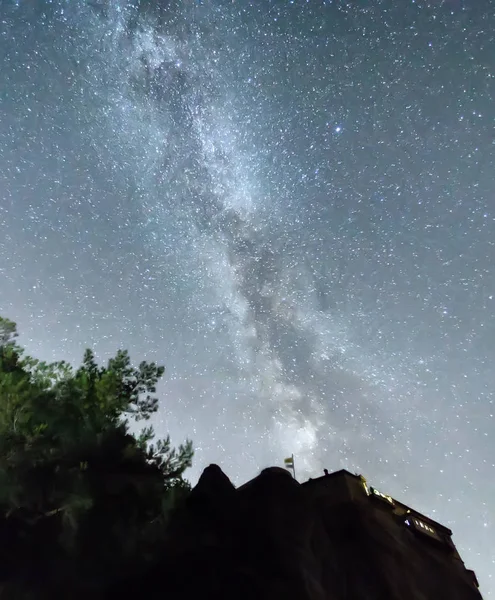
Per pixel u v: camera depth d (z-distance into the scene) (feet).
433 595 55.47
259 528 48.62
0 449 46.11
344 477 66.28
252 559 46.03
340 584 48.65
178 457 56.90
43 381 59.52
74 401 57.57
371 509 63.46
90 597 41.81
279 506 51.08
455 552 67.46
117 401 61.72
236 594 41.78
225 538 48.34
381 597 50.34
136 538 46.60
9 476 44.09
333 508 61.36
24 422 48.70
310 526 51.16
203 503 53.11
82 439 51.34
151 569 44.11
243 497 53.62
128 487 49.78
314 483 67.05
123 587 42.63
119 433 53.83
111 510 47.80
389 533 60.49
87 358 65.92
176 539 48.03
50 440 51.31
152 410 65.16
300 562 45.98
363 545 56.13
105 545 45.06
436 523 69.97
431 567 60.03
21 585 40.83
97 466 50.31
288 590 42.88
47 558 42.73
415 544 62.95
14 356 61.36
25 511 44.09
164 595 41.81
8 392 51.21
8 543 42.37
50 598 40.93
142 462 53.62
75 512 44.78
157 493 51.78
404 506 69.36
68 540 43.55
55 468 46.88
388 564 54.49
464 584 60.23
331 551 51.72
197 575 43.34
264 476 55.47
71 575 42.57
